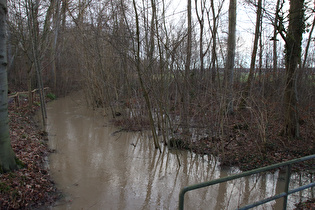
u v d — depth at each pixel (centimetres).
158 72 745
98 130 1073
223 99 691
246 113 1038
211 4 663
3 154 507
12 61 2275
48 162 688
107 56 1226
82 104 1817
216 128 757
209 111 787
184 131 820
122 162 705
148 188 552
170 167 671
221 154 707
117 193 525
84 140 923
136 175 619
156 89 756
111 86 1316
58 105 1820
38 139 852
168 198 510
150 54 726
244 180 580
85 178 595
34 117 1319
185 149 796
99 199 499
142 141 902
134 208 470
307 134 790
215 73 810
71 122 1237
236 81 948
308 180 563
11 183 475
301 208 441
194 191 538
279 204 468
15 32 1352
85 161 708
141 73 712
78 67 1823
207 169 652
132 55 717
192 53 859
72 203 480
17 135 789
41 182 528
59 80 2331
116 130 1066
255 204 268
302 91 1055
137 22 620
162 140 890
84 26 1199
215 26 671
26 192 474
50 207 460
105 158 735
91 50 1257
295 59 758
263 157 663
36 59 1304
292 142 749
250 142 761
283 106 849
